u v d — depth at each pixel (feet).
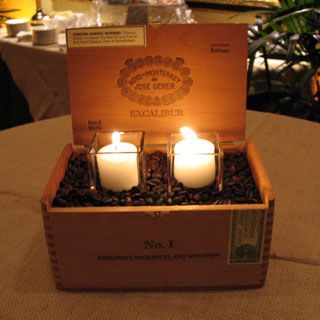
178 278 1.38
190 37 1.65
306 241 1.58
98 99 1.74
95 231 1.31
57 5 7.07
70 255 1.34
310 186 1.91
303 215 1.72
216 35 1.64
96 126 1.78
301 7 4.02
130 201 1.41
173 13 4.82
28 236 1.65
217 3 6.11
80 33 1.65
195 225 1.30
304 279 1.42
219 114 1.76
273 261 1.50
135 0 4.98
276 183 1.94
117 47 1.66
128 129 1.79
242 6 5.88
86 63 1.69
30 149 2.32
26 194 1.91
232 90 1.72
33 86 5.09
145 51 1.67
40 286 1.42
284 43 4.43
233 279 1.37
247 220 1.29
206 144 1.60
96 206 1.39
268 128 2.48
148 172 1.65
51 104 5.01
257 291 1.38
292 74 4.66
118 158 1.52
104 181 1.57
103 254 1.34
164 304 1.34
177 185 1.54
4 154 2.27
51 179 1.46
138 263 1.35
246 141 1.77
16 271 1.48
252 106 4.75
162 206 1.30
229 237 1.31
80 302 1.35
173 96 1.73
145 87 1.72
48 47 4.80
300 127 2.48
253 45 3.86
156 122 1.78
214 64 1.68
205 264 1.35
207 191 1.50
